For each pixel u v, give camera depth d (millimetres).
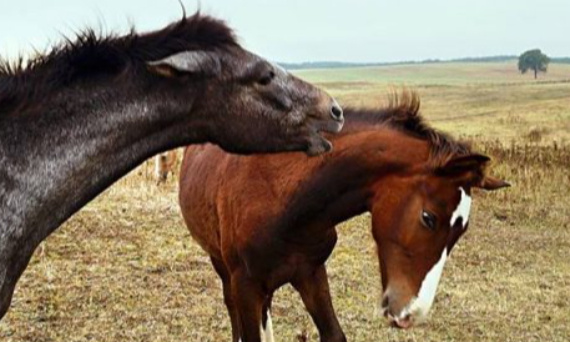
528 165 14875
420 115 4305
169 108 3346
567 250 10047
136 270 8055
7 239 3176
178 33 3375
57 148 3240
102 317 6609
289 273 4469
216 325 6562
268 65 3473
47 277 7594
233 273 4625
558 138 24391
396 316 3848
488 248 9977
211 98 3391
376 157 4059
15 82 3207
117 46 3303
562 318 7188
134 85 3303
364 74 74062
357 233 10320
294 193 4258
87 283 7520
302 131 3535
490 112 36219
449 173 3857
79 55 3270
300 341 5902
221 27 3432
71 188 3285
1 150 3176
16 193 3188
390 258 3920
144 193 12055
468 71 80875
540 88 51875
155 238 9359
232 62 3391
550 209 12391
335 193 4184
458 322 6934
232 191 4547
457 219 3871
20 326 6285
